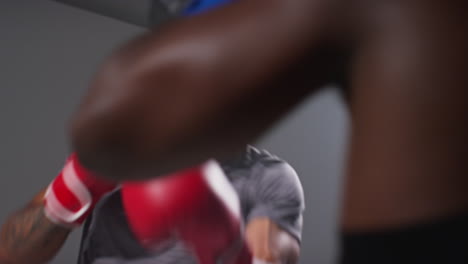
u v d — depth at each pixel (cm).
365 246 26
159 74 26
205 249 63
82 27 405
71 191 80
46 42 384
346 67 27
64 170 83
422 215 25
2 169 344
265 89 25
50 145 366
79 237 359
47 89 375
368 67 26
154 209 64
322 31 26
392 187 25
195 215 62
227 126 25
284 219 115
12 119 355
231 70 25
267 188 119
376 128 26
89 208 84
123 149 26
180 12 37
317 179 471
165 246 71
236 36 25
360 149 27
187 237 63
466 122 25
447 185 25
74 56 395
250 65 25
